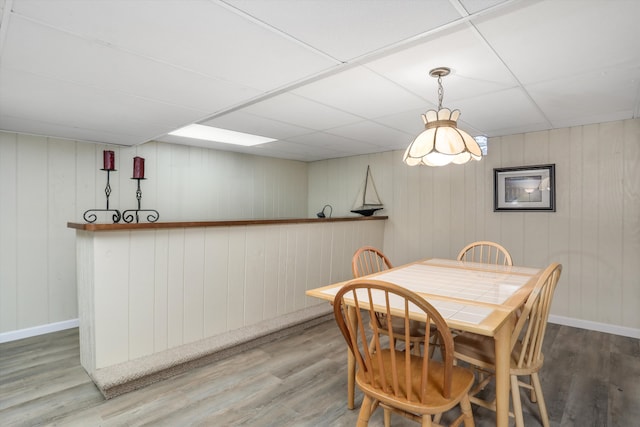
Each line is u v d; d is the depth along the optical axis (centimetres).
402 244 448
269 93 225
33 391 215
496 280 207
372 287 126
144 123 285
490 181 378
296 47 161
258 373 239
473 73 202
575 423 182
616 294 310
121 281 224
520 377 231
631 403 200
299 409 197
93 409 196
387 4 128
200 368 245
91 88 209
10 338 305
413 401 127
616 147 308
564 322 334
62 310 334
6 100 227
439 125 174
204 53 166
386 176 464
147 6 126
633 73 202
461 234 399
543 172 342
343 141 402
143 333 234
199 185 433
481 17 141
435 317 120
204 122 317
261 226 304
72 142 340
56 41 152
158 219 396
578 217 326
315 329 327
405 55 178
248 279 296
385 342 290
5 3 122
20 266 312
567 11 138
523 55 179
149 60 172
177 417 189
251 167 488
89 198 349
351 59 175
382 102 258
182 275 253
